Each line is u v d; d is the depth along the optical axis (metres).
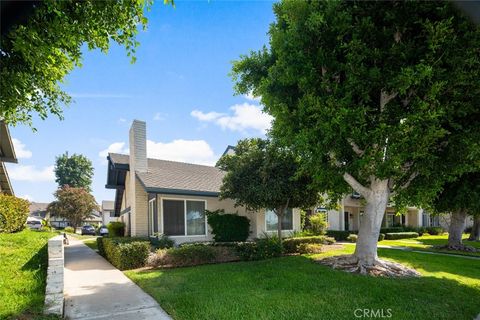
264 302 5.59
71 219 41.91
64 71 5.29
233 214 15.52
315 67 7.53
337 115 6.68
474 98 6.99
